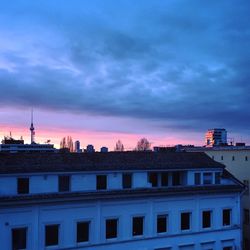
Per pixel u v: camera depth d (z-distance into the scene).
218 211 43.44
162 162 41.84
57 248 35.12
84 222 36.69
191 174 42.53
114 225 38.19
